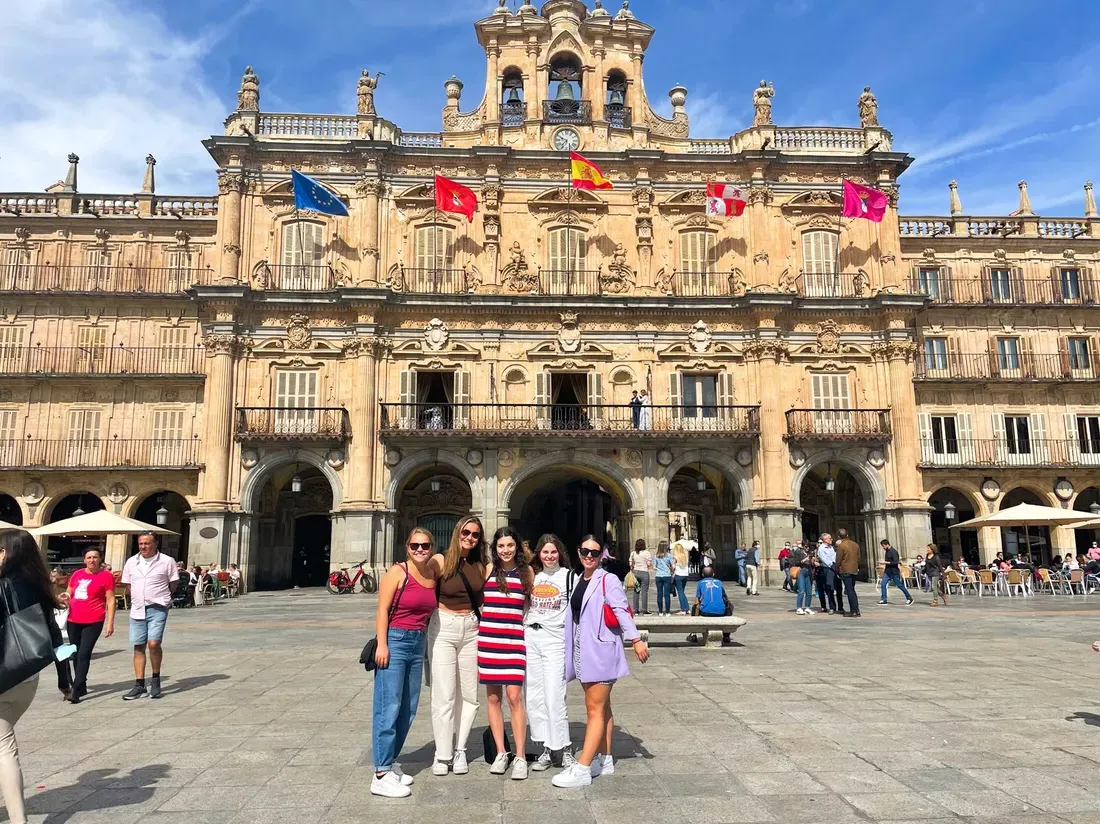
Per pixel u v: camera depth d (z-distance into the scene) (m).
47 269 39.25
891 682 11.59
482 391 36.62
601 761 7.30
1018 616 21.20
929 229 43.03
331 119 38.47
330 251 37.28
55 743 8.61
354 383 36.03
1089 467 39.28
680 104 40.91
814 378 37.75
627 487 36.00
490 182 37.94
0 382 38.31
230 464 35.00
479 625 7.49
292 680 12.33
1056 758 7.62
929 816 6.10
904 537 35.84
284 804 6.52
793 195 39.16
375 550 34.84
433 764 7.48
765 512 35.78
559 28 40.12
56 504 38.38
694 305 37.34
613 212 38.66
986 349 41.62
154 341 39.38
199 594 27.66
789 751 7.93
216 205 41.16
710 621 15.17
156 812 6.35
